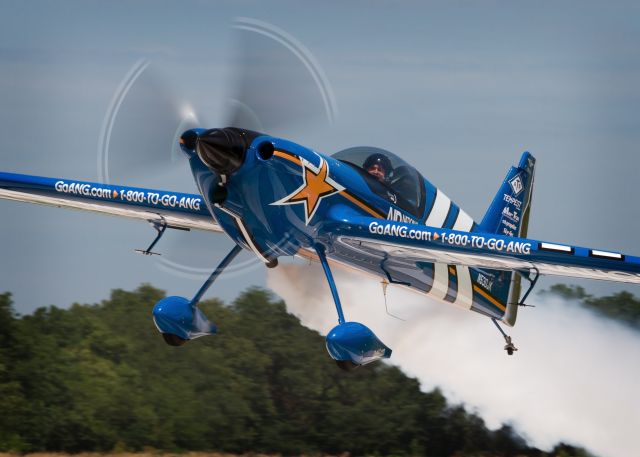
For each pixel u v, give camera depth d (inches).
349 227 1517.0
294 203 1464.1
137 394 2364.7
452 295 1827.0
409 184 1652.3
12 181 1749.5
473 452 2342.5
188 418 2342.5
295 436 2383.1
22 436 2215.8
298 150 1453.0
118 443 2258.9
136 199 1672.0
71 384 2325.3
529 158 2039.9
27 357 2357.3
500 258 1504.7
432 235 1502.2
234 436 2362.2
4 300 2447.1
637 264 1402.6
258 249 1498.5
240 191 1422.2
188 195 1644.9
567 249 1433.3
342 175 1528.1
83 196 1715.1
